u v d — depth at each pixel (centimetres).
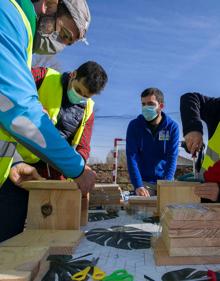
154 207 172
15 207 143
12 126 92
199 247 90
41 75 187
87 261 92
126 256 97
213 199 128
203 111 172
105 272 84
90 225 142
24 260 76
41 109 97
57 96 184
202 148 163
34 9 112
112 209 188
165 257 89
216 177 134
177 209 92
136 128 272
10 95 88
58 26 118
